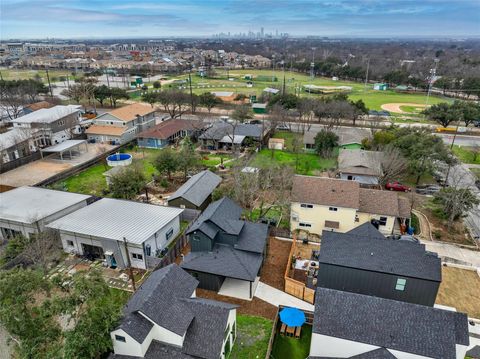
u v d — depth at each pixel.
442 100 118.56
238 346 24.28
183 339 21.06
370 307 21.86
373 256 27.61
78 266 33.19
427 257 26.91
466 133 78.38
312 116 91.31
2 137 60.06
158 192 48.81
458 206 39.56
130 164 54.22
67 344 18.72
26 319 19.75
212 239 30.16
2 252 34.66
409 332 20.55
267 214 42.44
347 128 78.12
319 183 39.50
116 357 20.70
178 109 100.38
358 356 20.41
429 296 26.23
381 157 51.62
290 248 36.12
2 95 91.38
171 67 197.88
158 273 25.42
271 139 69.31
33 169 57.09
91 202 42.50
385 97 124.88
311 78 169.25
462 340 20.55
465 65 173.88
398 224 41.56
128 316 20.86
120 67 199.88
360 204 38.75
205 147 68.12
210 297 29.08
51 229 34.16
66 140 67.00
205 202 44.03
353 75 165.62
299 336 25.25
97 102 107.69
